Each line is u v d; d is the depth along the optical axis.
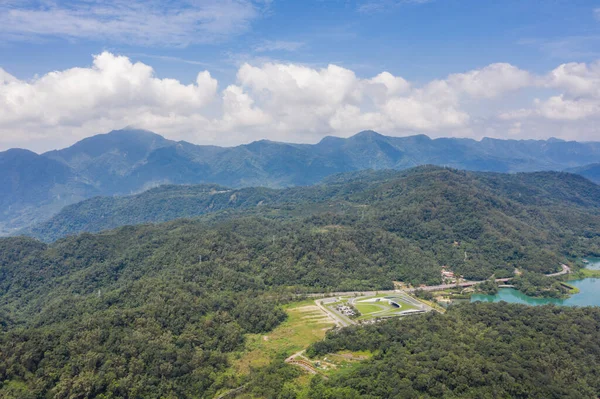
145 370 188.25
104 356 186.75
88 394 168.50
